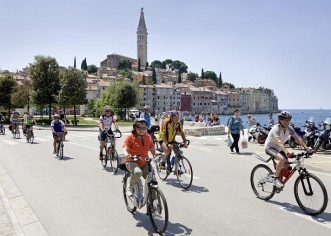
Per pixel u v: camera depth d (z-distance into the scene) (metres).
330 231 5.27
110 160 11.20
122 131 31.55
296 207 6.55
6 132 30.19
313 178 6.01
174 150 8.67
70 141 21.14
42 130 35.25
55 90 48.62
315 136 16.11
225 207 6.59
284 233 5.20
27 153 15.30
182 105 169.75
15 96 58.06
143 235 5.24
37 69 48.34
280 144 6.52
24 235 5.13
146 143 6.00
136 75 180.00
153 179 5.50
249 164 11.98
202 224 5.64
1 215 6.09
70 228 5.59
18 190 8.13
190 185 8.16
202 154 14.84
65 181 9.19
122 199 7.32
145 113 15.38
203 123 36.97
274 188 6.83
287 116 6.49
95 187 8.46
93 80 154.88
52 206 6.85
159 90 158.50
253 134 20.34
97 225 5.71
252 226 5.52
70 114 116.31
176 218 5.97
